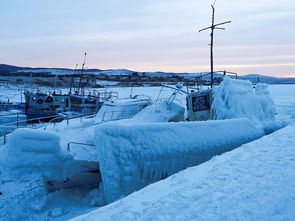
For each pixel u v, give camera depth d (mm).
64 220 6555
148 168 6660
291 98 38031
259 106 10344
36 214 7207
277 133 8633
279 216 3441
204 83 12641
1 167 6387
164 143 6836
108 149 6477
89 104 20906
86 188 8094
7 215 7285
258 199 3934
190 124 7516
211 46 13797
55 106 21859
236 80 10375
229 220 3406
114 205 4250
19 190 8766
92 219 3807
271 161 5676
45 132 6645
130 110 13117
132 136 6598
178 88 11094
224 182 4676
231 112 9656
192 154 7094
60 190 7988
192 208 3781
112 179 6430
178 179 5086
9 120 17719
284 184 4410
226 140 7762
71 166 6953
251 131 8617
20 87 51562
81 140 8102
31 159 6406
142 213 3775
